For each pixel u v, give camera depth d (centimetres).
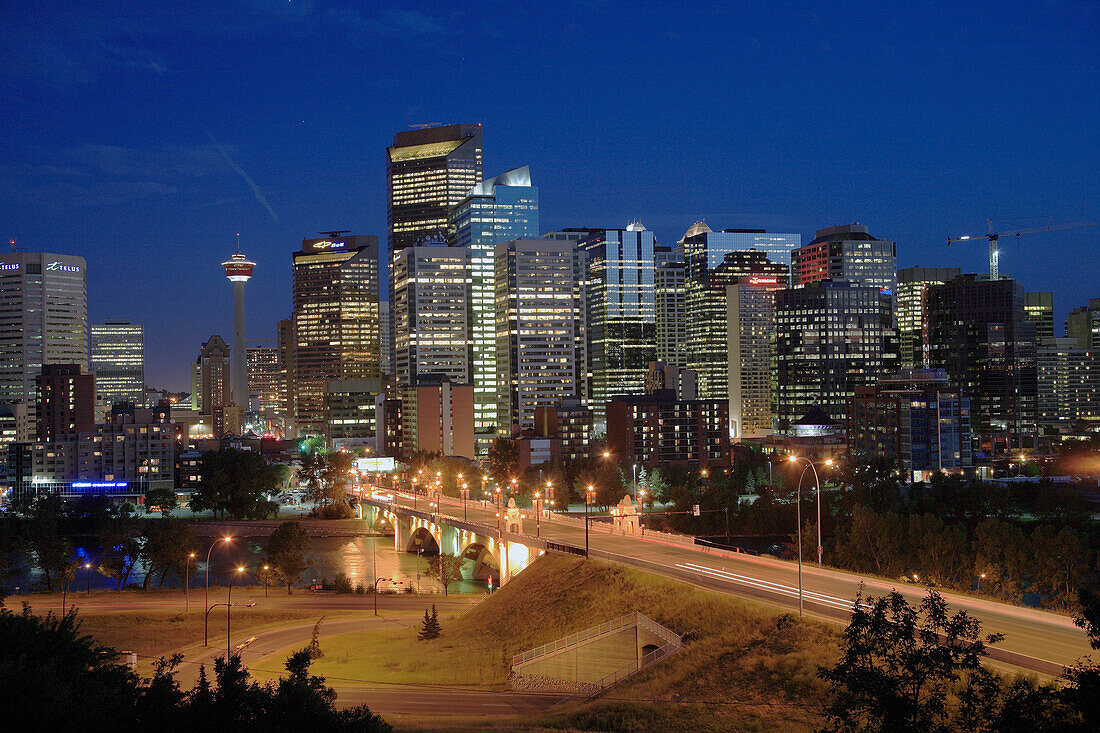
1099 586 15800
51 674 7156
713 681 8506
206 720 7031
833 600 9619
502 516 17750
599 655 10156
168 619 15675
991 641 5962
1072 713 5269
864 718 6844
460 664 11356
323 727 7188
